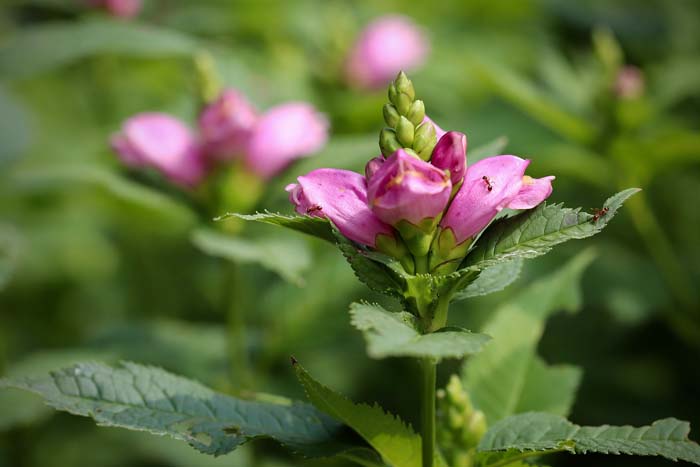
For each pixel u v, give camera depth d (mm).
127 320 9203
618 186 8117
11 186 7430
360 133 8719
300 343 6906
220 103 6305
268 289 8266
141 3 10258
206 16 10344
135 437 7832
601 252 8250
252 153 6387
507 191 3281
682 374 8148
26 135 7223
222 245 6000
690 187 9367
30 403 6512
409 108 3311
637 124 7871
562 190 9258
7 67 6973
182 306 9172
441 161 3273
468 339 2771
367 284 3377
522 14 12125
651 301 7711
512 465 3750
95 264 9656
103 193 8188
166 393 3664
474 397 4395
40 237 9492
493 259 3236
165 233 9094
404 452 3625
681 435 3354
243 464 7242
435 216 3240
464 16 12312
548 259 8211
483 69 7699
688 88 8797
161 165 6371
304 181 3354
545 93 8750
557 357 8281
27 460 7582
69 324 9273
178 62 9977
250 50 10289
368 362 8180
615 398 7996
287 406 3797
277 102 8156
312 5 10875
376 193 3184
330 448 3617
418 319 3389
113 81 9945
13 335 9008
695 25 10828
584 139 7891
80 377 3605
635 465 7301
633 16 10750
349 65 9039
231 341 6715
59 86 11133
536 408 4355
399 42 9148
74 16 9617
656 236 7984
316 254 7672
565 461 7461
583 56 10750
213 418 3631
